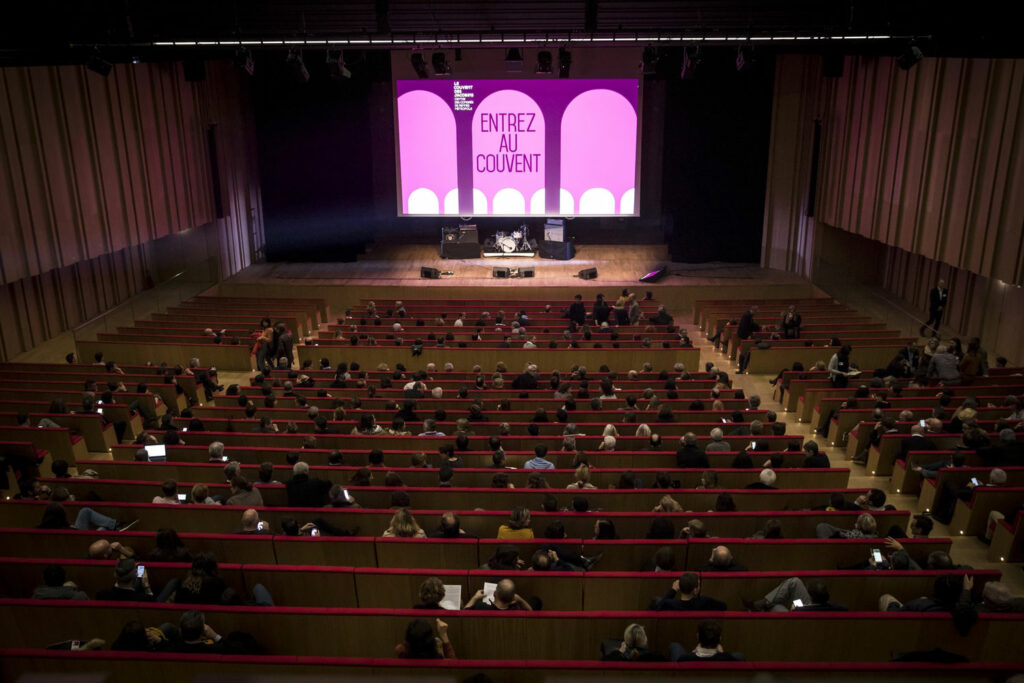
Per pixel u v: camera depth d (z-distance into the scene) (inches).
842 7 598.5
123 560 237.9
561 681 192.2
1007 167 562.3
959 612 215.9
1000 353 647.1
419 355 598.5
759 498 324.8
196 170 866.8
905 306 811.4
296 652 228.2
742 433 409.1
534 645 224.7
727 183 917.2
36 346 702.5
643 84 959.0
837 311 745.6
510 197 944.3
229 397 473.1
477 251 974.4
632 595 246.4
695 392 495.2
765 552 275.1
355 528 302.7
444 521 274.8
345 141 929.5
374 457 353.4
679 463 360.8
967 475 357.7
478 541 272.1
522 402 469.7
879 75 720.3
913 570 252.7
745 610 250.8
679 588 227.1
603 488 357.4
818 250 864.3
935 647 221.0
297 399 466.6
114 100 729.0
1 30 508.1
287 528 276.4
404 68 909.2
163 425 418.0
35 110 637.3
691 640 223.0
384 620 222.2
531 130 920.3
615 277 888.3
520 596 244.7
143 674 197.5
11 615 225.3
